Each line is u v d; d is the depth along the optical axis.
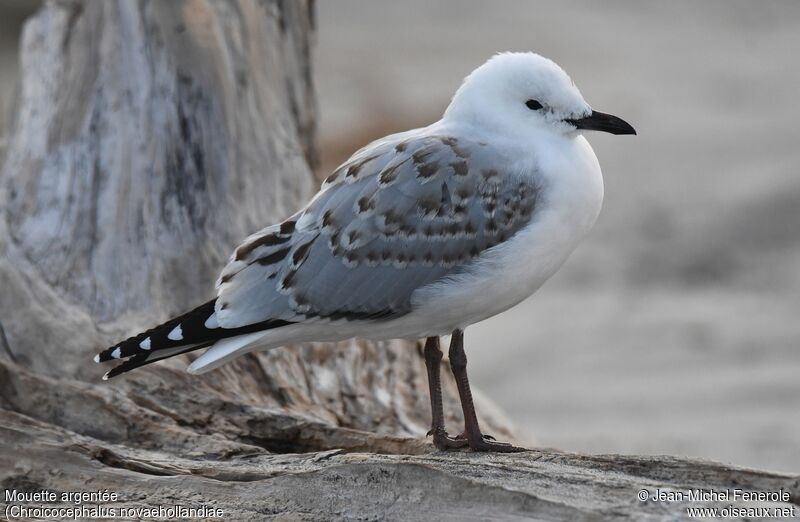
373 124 34.38
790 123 33.03
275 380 11.74
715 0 51.34
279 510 8.71
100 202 12.68
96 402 10.40
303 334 9.59
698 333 21.36
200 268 12.48
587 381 19.47
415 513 8.45
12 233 12.52
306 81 14.70
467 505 8.37
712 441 16.77
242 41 13.74
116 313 11.98
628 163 30.72
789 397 18.31
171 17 13.30
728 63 41.12
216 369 11.30
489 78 9.70
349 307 9.35
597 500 8.30
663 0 51.94
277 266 9.42
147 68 13.18
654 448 16.45
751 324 21.56
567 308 23.14
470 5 53.56
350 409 12.06
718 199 27.47
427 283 9.35
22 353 11.38
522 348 21.33
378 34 48.31
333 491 8.73
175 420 10.59
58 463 9.35
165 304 12.16
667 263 24.62
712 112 35.03
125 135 12.96
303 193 13.59
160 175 12.84
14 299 11.66
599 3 52.69
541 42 45.84
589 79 40.06
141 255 12.41
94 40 13.48
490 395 19.08
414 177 9.34
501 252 9.30
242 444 10.00
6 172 13.23
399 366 12.78
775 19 47.44
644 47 44.19
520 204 9.32
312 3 14.82
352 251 9.30
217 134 13.12
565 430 17.41
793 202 26.52
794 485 8.58
